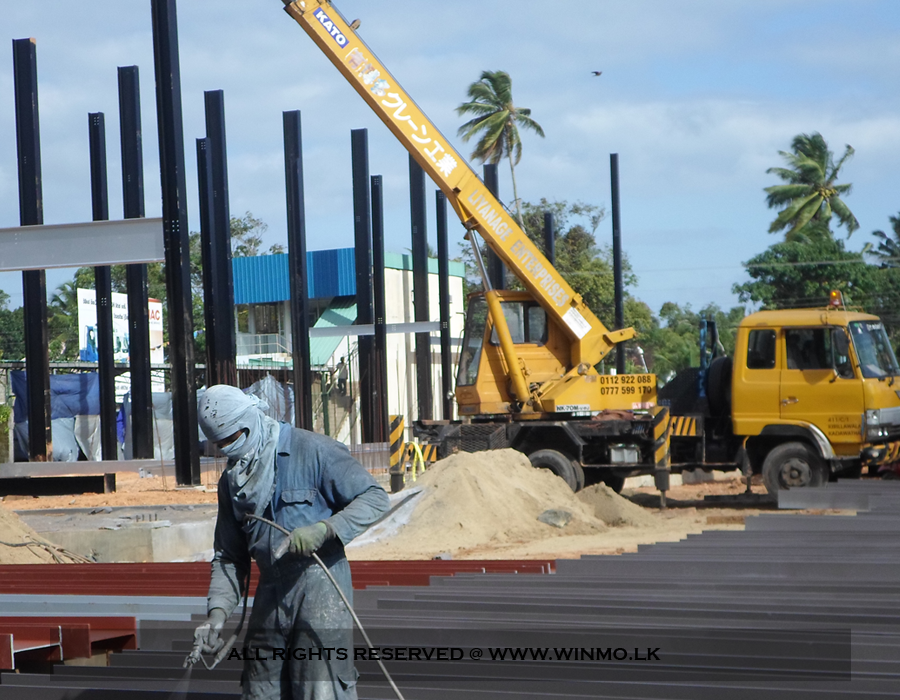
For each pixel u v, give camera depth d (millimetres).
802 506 12266
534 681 4758
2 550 10844
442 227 30562
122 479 27828
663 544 8156
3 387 29438
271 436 4121
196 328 51469
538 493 14664
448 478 14062
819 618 5516
